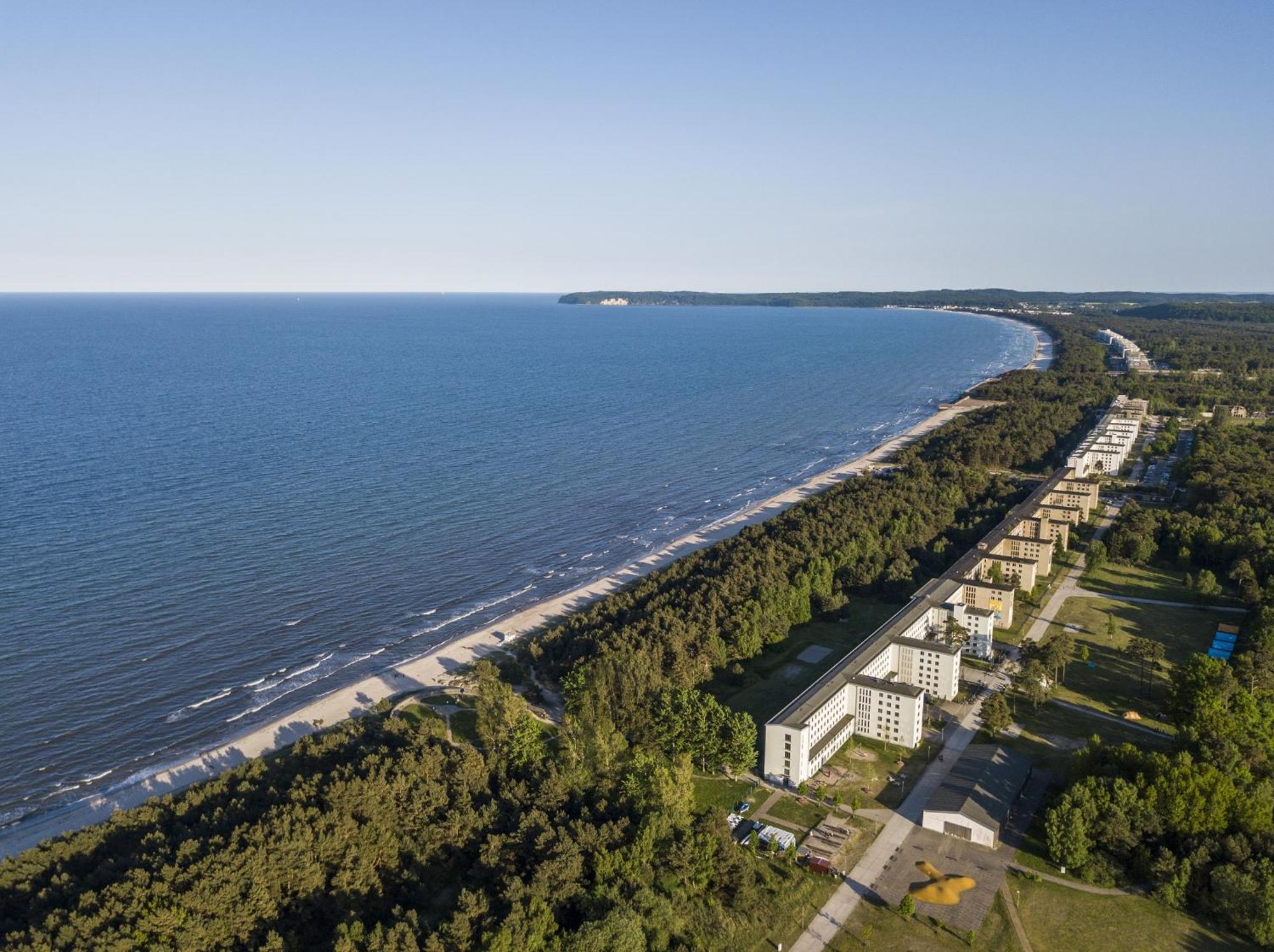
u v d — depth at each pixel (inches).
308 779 6461.6
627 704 7815.0
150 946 4702.3
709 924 5536.4
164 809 6171.3
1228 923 5531.5
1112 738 7770.7
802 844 6378.0
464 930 4980.3
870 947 5433.1
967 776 6914.4
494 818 6171.3
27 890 5265.8
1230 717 7165.4
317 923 5315.0
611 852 5757.9
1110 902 5762.8
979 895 5851.4
